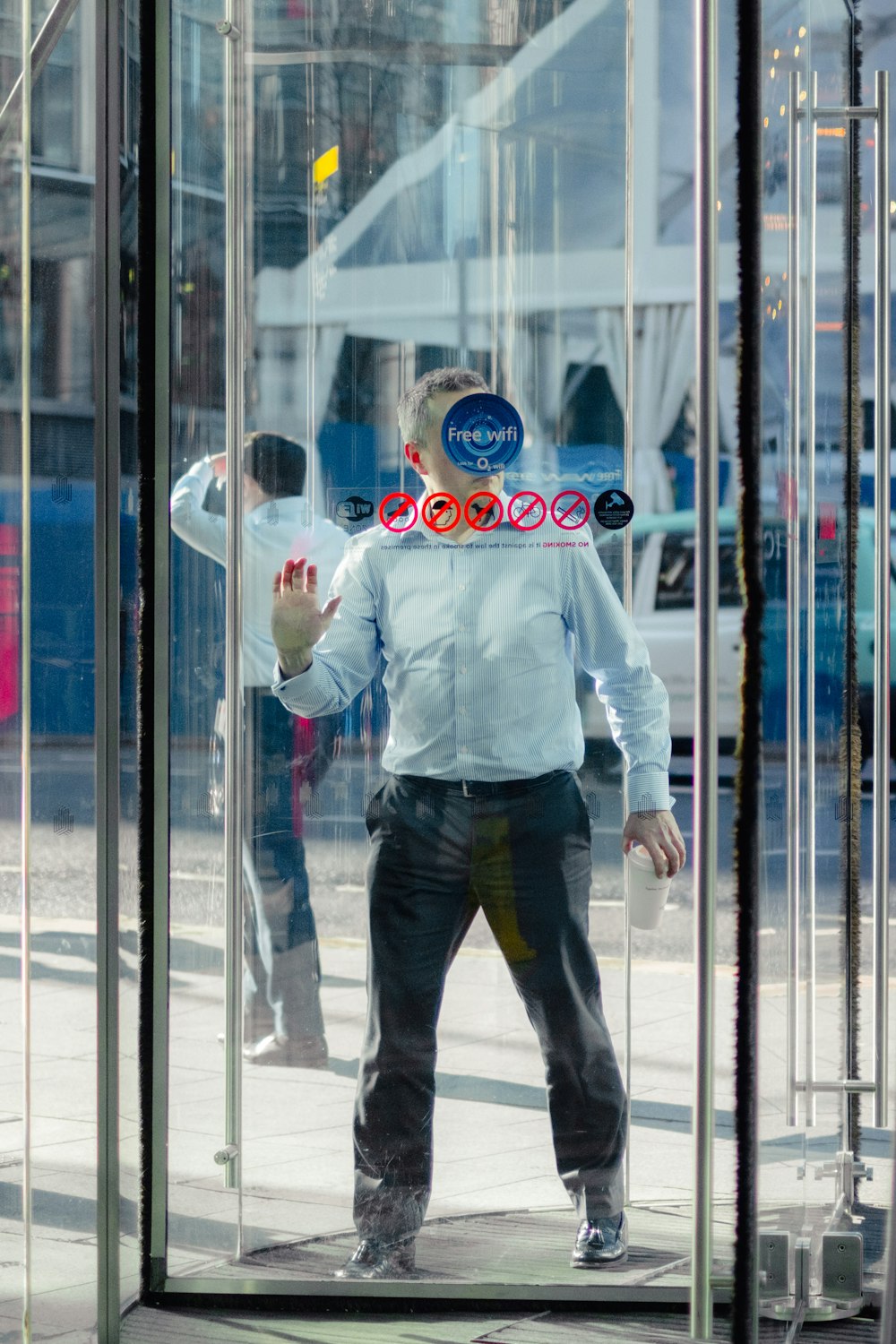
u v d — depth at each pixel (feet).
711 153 10.67
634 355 12.49
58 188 11.81
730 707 11.10
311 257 12.73
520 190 12.55
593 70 12.42
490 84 12.53
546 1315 12.59
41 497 11.70
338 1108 13.00
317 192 12.68
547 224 12.53
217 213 12.67
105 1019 12.22
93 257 12.16
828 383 14.39
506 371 12.61
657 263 12.42
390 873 12.92
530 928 12.87
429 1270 12.88
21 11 11.54
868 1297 12.66
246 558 12.85
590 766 12.78
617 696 12.66
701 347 10.77
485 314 12.62
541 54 12.46
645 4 12.32
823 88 13.88
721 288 11.27
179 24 12.57
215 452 12.73
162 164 12.53
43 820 11.71
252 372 12.78
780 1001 12.17
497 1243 12.88
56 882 11.84
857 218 14.44
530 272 12.57
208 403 12.73
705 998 10.71
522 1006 12.92
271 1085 13.00
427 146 12.61
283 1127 13.00
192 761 12.80
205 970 12.85
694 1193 10.82
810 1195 13.05
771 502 12.02
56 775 11.84
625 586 12.59
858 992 14.61
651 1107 12.89
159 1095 12.79
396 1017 12.97
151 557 12.68
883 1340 8.65
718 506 11.25
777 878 12.12
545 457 12.63
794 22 12.73
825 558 14.11
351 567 12.82
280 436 12.80
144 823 12.71
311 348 12.77
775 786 12.10
